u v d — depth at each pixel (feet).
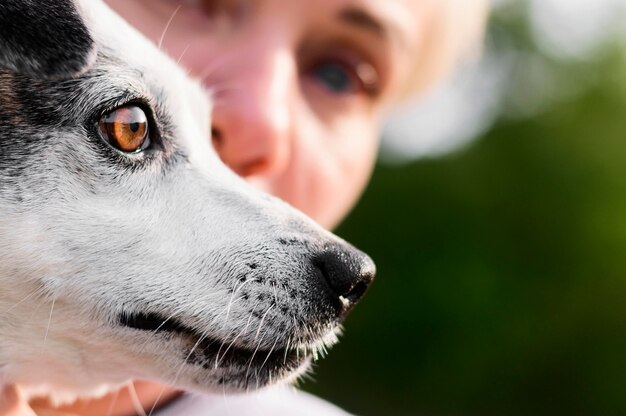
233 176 1.74
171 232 1.66
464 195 7.06
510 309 6.55
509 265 6.70
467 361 6.52
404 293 6.89
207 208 1.68
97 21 1.69
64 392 1.70
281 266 1.67
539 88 7.63
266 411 1.87
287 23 1.82
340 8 1.84
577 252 6.52
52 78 1.59
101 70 1.65
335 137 1.92
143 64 1.69
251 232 1.68
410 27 1.94
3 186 1.61
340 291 1.68
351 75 1.93
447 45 2.12
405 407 6.68
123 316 1.63
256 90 1.76
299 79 1.90
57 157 1.62
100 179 1.64
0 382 1.64
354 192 2.01
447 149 7.37
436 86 2.19
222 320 1.64
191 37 1.81
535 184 6.87
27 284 1.61
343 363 6.93
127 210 1.65
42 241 1.61
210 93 1.78
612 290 6.36
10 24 1.56
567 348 6.41
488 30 7.90
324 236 1.70
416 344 6.76
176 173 1.70
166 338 1.65
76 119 1.63
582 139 7.04
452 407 6.55
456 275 6.76
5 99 1.61
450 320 6.64
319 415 1.93
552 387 6.43
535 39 7.89
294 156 1.85
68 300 1.62
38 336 1.63
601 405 6.26
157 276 1.64
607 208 6.61
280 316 1.66
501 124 7.41
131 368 1.67
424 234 7.02
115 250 1.63
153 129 1.69
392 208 7.27
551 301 6.51
